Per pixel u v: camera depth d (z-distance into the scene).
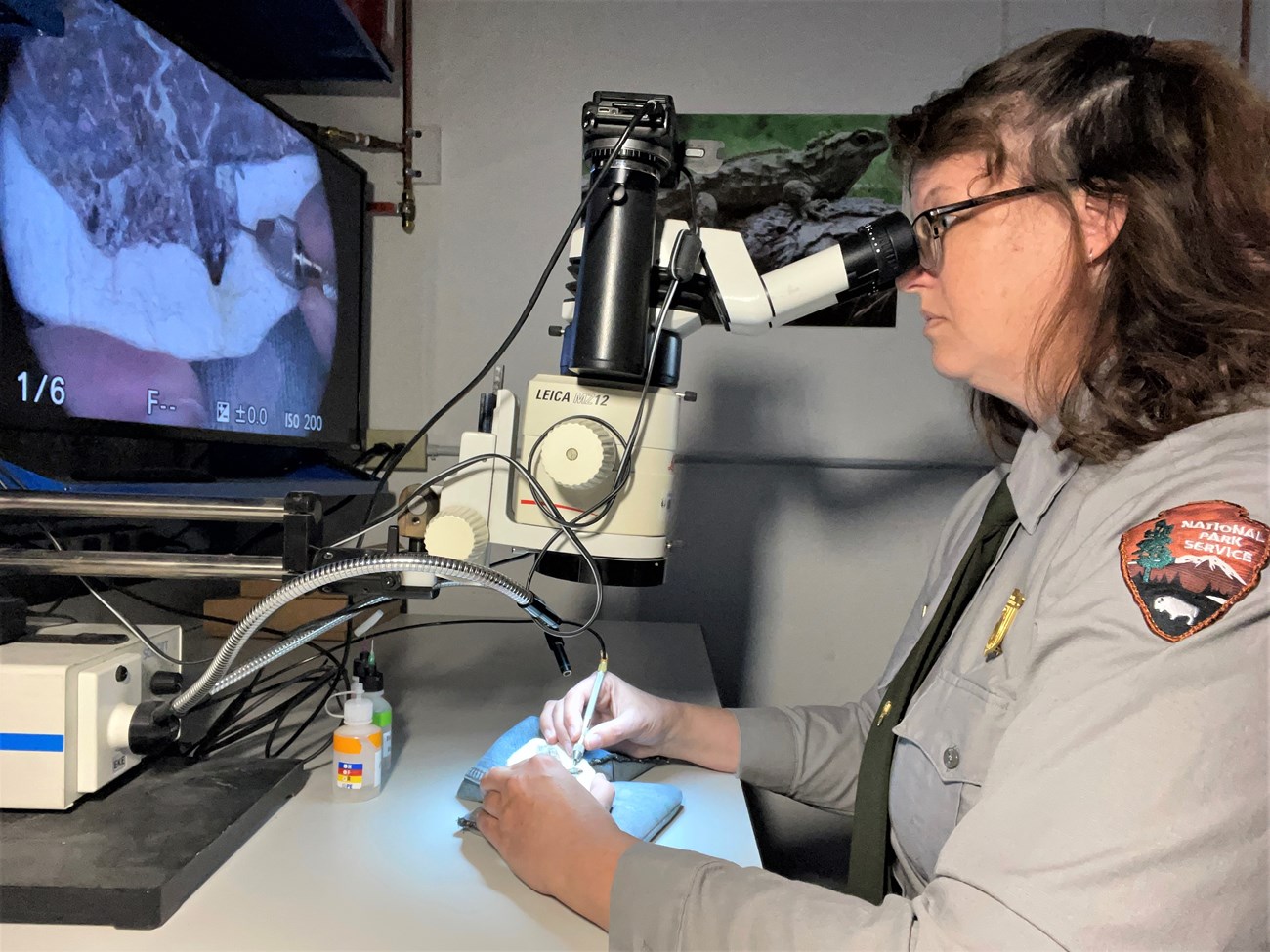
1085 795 0.51
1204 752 0.50
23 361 0.84
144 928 0.57
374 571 0.67
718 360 1.73
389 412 1.76
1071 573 0.63
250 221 1.29
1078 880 0.49
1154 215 0.68
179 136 1.11
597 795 0.75
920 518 1.73
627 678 1.26
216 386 1.21
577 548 0.81
